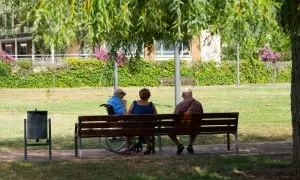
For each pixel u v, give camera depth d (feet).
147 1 21.59
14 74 199.82
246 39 20.75
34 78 200.85
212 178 42.06
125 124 50.34
